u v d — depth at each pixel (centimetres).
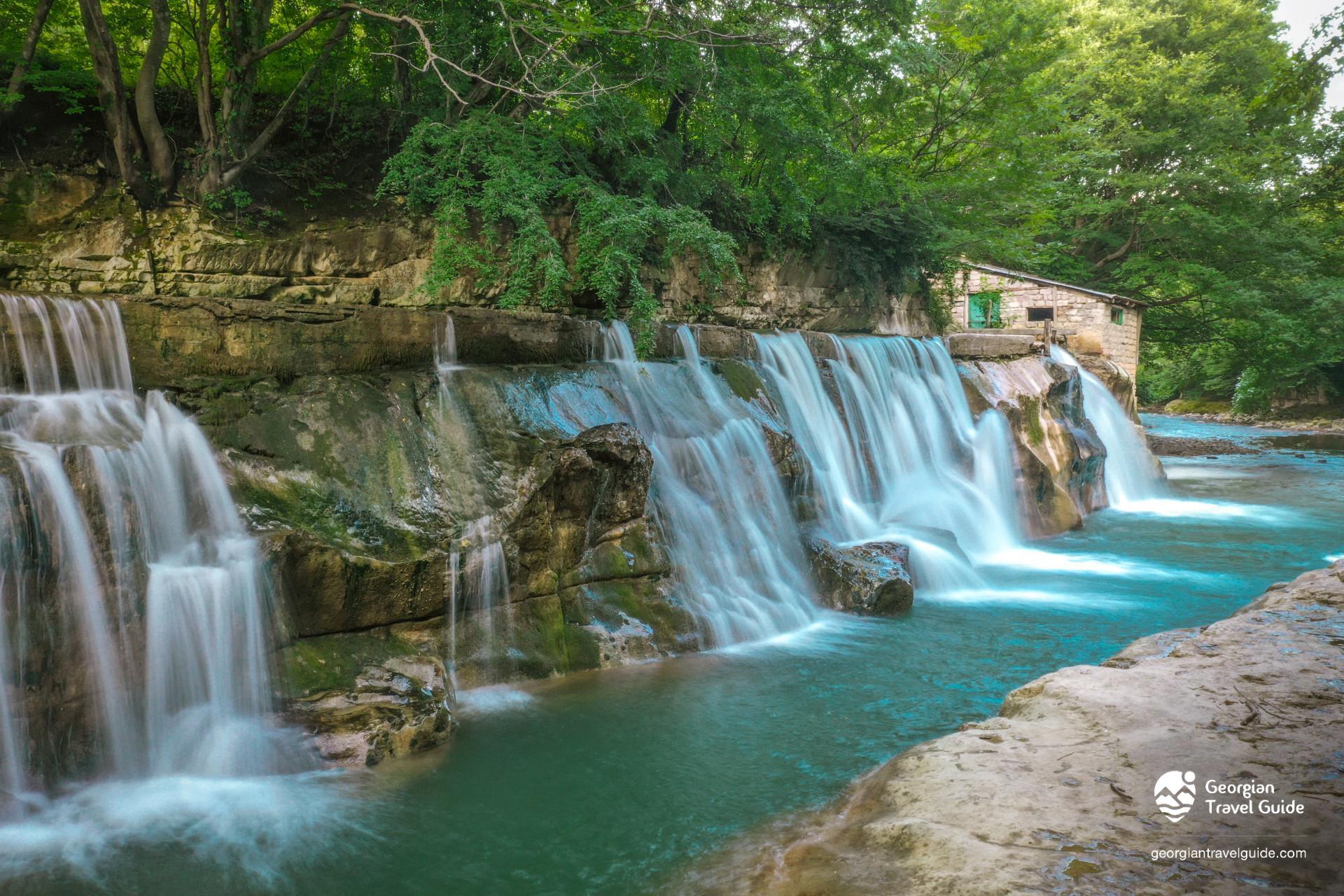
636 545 873
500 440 843
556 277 1104
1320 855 335
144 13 1197
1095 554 1380
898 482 1385
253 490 705
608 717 690
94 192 988
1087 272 3575
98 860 486
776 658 838
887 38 1588
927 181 2319
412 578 714
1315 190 3431
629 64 1398
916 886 338
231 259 1002
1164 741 439
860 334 1830
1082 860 341
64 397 693
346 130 1255
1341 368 4316
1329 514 1789
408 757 619
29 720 543
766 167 1585
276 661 640
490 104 1316
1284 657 551
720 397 1117
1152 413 5056
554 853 493
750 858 461
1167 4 3741
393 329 864
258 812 542
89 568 581
